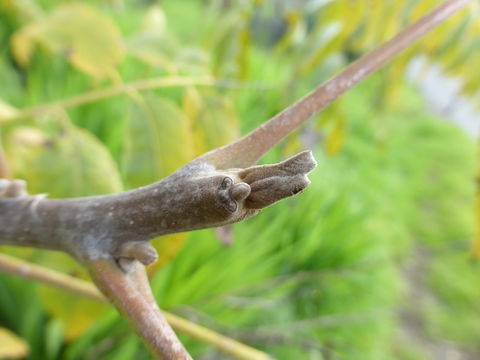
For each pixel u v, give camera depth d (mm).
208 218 62
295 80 223
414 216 699
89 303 150
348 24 200
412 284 589
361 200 602
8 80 466
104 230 71
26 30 154
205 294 348
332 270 463
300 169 57
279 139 76
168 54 172
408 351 488
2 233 75
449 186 789
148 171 139
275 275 428
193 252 330
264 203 58
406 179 772
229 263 359
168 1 1013
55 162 138
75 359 293
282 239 430
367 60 89
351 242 484
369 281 486
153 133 140
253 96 450
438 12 96
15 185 77
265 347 376
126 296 69
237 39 221
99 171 140
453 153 891
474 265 638
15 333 292
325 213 486
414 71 1128
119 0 444
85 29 152
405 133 898
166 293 318
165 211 66
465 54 201
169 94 430
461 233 683
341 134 223
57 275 126
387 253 559
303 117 80
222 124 153
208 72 177
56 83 465
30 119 144
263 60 600
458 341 522
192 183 63
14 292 288
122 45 152
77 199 75
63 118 142
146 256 70
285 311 422
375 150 746
